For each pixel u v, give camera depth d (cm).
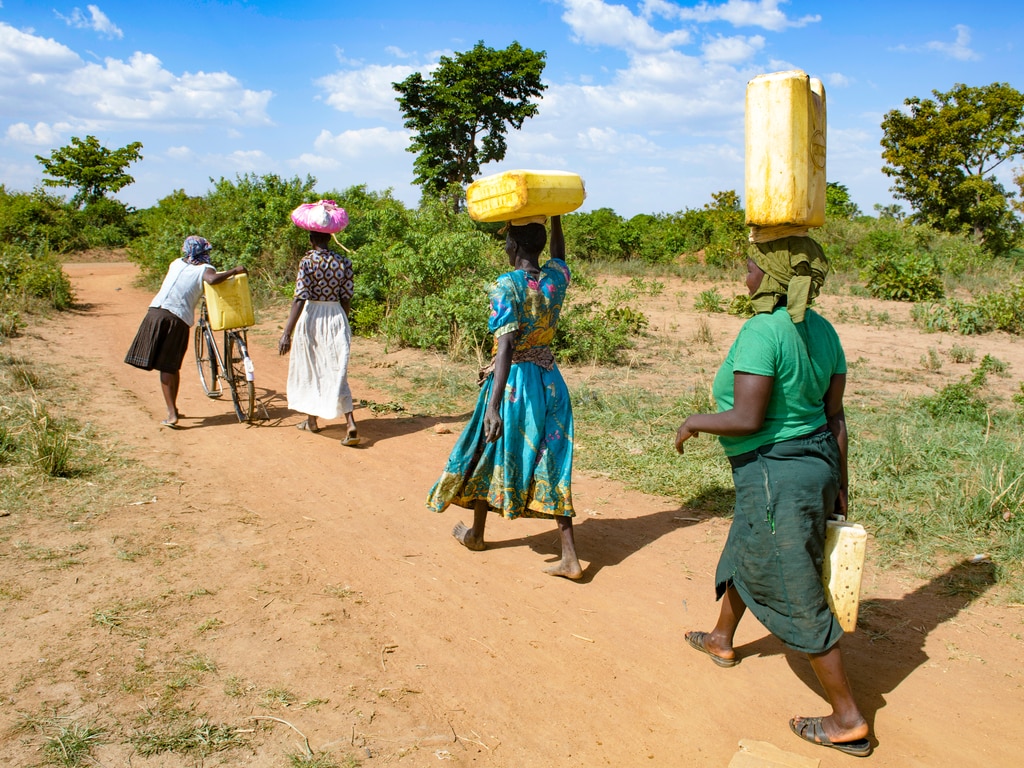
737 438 289
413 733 286
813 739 285
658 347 1099
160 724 282
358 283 1220
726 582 316
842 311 1455
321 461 600
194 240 685
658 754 281
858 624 365
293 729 284
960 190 3247
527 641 353
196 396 799
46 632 339
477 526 442
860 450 587
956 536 452
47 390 761
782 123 261
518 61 3734
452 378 862
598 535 470
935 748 283
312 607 373
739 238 2450
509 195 367
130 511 477
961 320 1284
